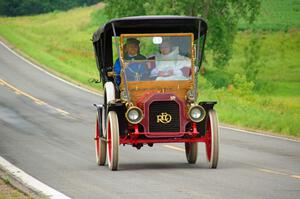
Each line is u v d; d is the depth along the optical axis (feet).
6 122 187.52
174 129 94.27
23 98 261.24
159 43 97.76
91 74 356.18
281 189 72.08
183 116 94.43
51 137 150.20
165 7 391.65
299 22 616.80
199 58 98.58
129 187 75.15
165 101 94.07
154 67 97.09
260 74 476.13
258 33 590.96
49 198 67.51
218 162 102.78
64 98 262.67
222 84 414.21
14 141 140.97
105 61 103.24
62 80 326.44
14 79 326.85
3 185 77.41
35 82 317.22
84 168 96.63
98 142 104.37
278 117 184.96
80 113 215.10
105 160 100.53
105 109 99.30
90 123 186.80
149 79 96.73
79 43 514.68
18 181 81.10
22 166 98.73
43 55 416.05
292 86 428.97
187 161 105.09
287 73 479.41
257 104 258.98
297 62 513.86
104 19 634.02
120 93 98.22
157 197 67.36
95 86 306.55
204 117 92.89
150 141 94.43
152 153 118.01
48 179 83.30
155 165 99.96
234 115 193.47
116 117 93.71
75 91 287.69
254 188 73.00
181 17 97.86
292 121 171.12
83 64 405.39
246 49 438.81
